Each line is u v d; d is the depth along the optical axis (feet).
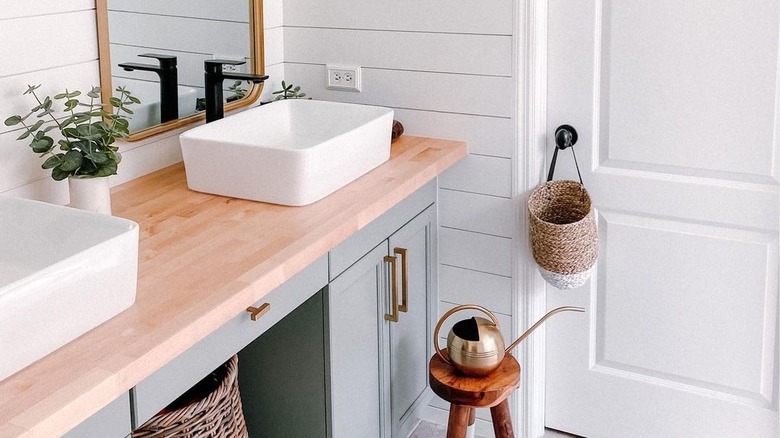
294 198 6.86
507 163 8.52
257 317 5.83
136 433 5.89
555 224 8.05
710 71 7.66
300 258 6.03
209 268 5.77
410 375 8.71
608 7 7.93
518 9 8.01
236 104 8.48
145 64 7.40
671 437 8.75
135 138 7.41
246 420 7.63
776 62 7.42
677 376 8.57
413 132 8.89
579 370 9.00
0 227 5.65
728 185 7.86
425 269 8.80
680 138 7.93
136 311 5.19
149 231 6.42
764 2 7.33
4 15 6.18
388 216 7.75
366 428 7.88
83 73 6.88
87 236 5.32
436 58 8.54
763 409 8.25
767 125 7.59
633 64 7.95
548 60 8.27
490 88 8.38
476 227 8.86
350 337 7.34
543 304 8.89
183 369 5.32
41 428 4.17
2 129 6.31
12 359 4.42
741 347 8.20
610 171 8.31
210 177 7.16
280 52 9.21
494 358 7.61
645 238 8.32
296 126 8.46
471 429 8.30
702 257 8.13
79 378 4.51
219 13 8.12
